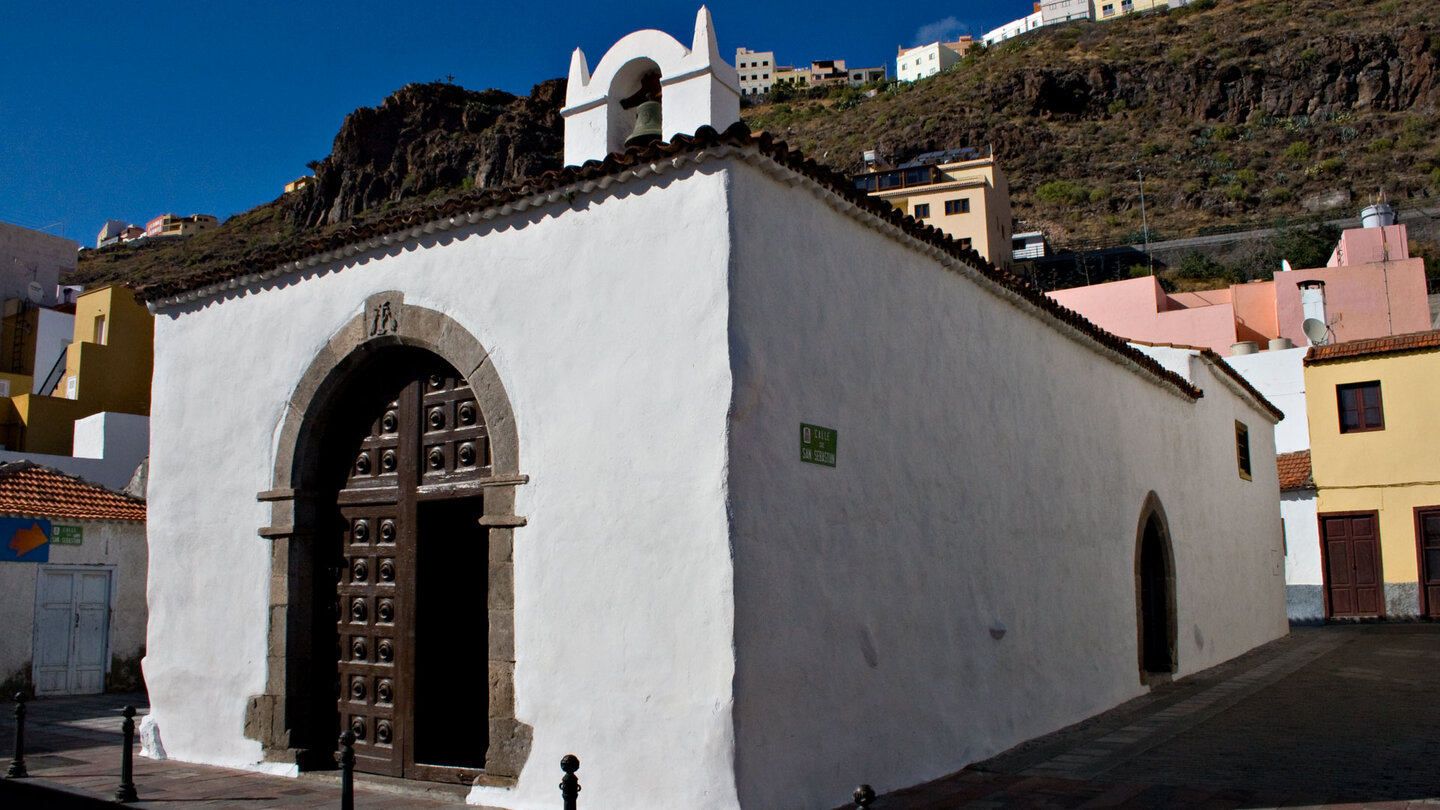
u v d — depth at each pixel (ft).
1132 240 194.70
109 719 36.37
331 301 26.32
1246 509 54.75
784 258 20.80
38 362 95.55
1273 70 248.32
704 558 18.74
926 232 25.31
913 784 22.80
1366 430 65.00
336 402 26.55
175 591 28.25
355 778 24.44
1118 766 24.49
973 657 26.23
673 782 18.53
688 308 19.69
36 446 72.74
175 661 27.91
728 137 19.08
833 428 21.74
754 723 18.31
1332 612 65.31
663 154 20.04
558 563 20.97
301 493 26.21
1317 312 95.71
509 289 22.81
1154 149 236.22
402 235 24.72
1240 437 55.72
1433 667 40.52
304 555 26.21
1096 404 36.65
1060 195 223.30
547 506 21.35
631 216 20.90
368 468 26.20
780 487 19.88
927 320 26.18
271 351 27.37
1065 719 30.78
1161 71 261.03
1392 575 63.00
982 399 28.50
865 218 23.47
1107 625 35.12
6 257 107.24
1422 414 62.90
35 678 42.65
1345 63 240.32
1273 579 58.59
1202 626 44.65
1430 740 25.94
